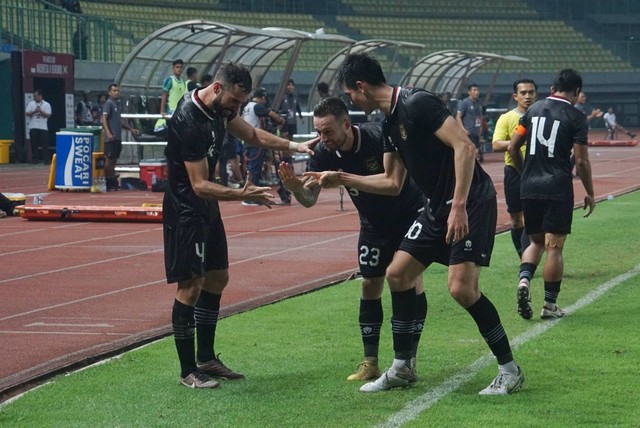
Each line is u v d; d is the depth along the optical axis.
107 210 26.19
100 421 8.95
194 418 9.00
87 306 14.98
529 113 14.03
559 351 11.42
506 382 9.72
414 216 10.35
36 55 48.69
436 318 13.37
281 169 10.09
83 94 49.53
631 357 11.06
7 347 12.32
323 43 77.38
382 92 9.59
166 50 37.38
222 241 10.61
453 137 9.27
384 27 84.88
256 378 10.48
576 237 21.55
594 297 14.77
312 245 21.53
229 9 78.38
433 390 9.87
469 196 9.69
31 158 49.09
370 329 10.40
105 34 56.75
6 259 19.72
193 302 10.22
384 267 10.40
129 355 11.54
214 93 10.02
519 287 13.18
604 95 89.31
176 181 10.24
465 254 9.62
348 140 10.26
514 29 89.31
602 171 44.72
